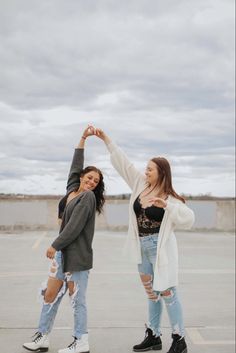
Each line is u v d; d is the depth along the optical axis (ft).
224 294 24.07
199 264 32.50
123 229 52.60
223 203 54.44
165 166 14.30
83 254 13.85
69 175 15.20
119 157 14.93
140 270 14.71
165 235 13.93
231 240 46.26
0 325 17.22
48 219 46.26
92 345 15.89
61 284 14.40
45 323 14.64
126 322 18.69
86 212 13.64
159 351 15.21
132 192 14.76
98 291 23.82
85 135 15.38
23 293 20.95
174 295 14.37
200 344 16.74
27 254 29.71
